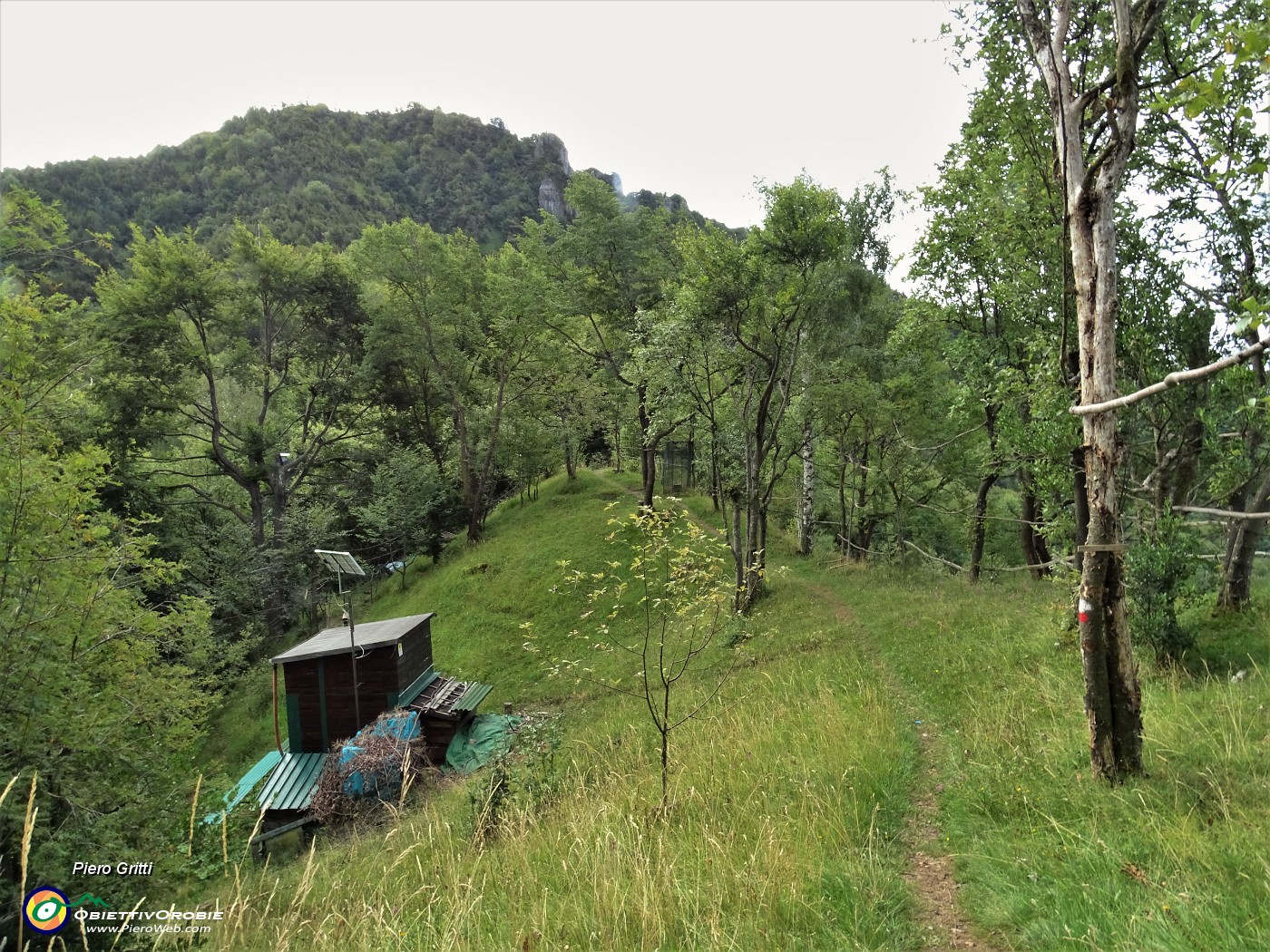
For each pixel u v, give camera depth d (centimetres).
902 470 2588
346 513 3956
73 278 3234
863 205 2391
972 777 691
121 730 913
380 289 3872
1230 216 870
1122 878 444
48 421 1534
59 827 709
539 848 723
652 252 3066
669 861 586
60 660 882
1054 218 1026
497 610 2739
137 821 800
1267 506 905
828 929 455
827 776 733
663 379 2030
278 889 835
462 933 546
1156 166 958
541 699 1956
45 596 908
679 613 897
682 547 947
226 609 2912
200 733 1252
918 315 1692
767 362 1927
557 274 3347
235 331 3469
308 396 4191
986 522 2514
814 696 1129
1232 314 872
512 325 3444
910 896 512
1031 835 545
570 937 496
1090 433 582
